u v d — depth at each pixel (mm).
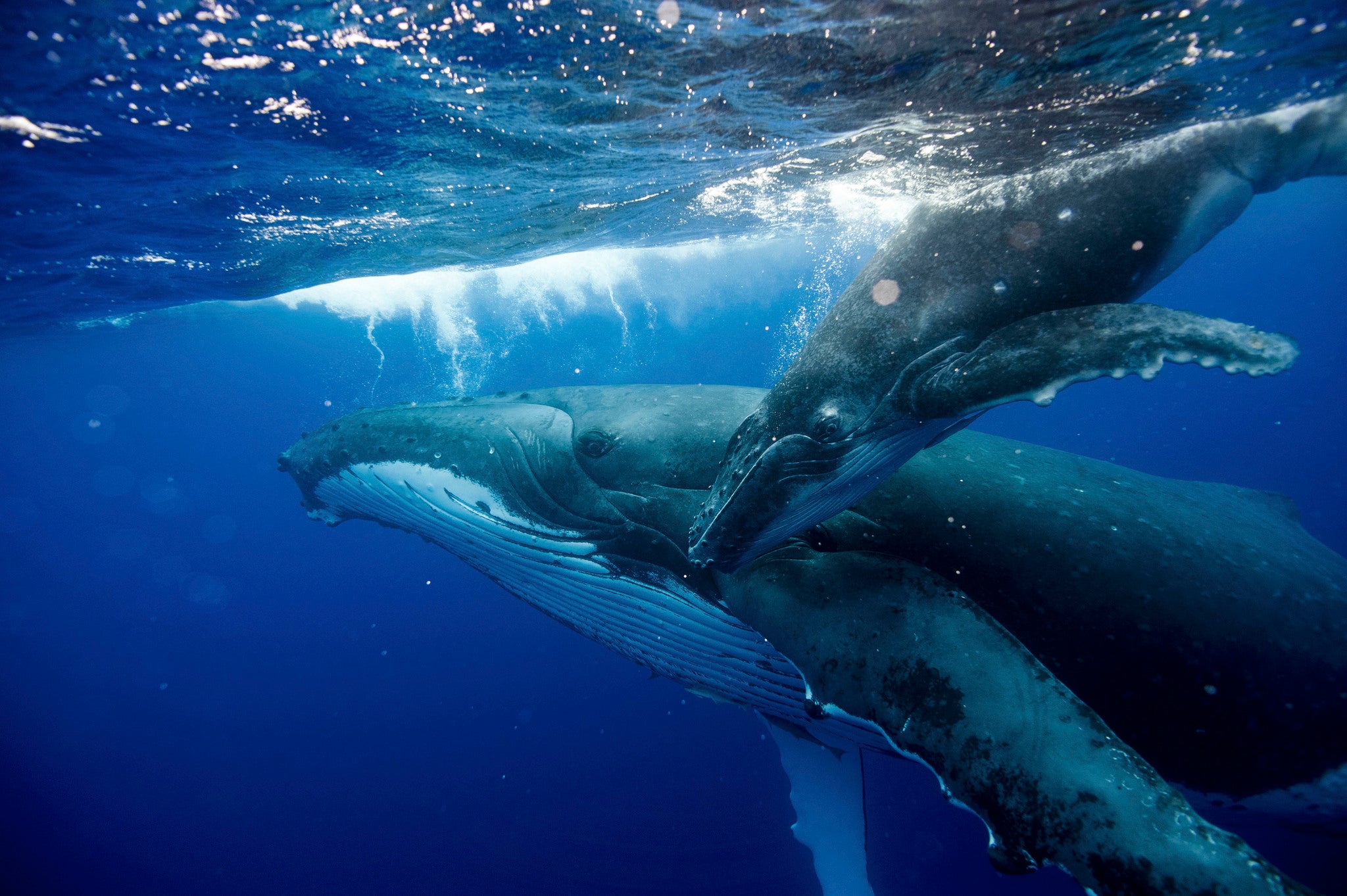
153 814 23062
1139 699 4004
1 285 14523
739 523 3654
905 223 4141
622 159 8898
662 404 5555
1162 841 2395
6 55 5121
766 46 5484
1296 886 2209
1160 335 2840
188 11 4777
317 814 21578
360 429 6625
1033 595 4094
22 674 42125
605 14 4965
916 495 4441
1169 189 3885
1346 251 79625
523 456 5656
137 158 7523
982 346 3324
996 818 2725
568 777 20828
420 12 4926
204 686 35625
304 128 7051
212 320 31312
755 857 15617
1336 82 6422
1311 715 3885
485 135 7648
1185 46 5633
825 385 3758
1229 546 4242
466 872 17266
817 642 3635
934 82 6262
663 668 6215
